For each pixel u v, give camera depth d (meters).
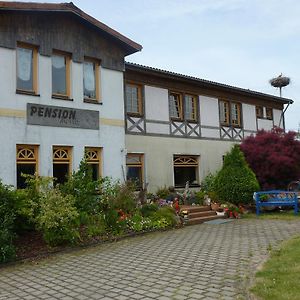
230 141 19.94
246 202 15.02
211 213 14.05
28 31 11.54
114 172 13.40
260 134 18.19
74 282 6.58
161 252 8.64
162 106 16.83
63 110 12.16
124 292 5.90
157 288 6.02
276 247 8.66
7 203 8.84
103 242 9.93
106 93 13.44
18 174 11.16
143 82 16.09
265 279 6.00
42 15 11.92
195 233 11.09
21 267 7.84
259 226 12.05
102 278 6.73
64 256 8.64
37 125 11.52
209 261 7.63
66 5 12.02
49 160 11.73
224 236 10.43
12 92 11.06
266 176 16.80
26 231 9.91
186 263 7.53
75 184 10.71
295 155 16.72
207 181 17.41
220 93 19.77
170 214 12.42
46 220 8.92
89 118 12.84
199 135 18.36
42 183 9.75
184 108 17.81
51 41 12.06
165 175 16.58
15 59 11.21
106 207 11.52
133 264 7.62
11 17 11.21
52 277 6.96
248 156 17.09
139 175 15.77
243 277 6.42
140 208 12.45
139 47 13.87
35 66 11.77
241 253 8.24
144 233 11.12
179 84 17.66
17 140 11.05
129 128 15.39
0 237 8.05
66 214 9.22
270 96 22.38
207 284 6.12
